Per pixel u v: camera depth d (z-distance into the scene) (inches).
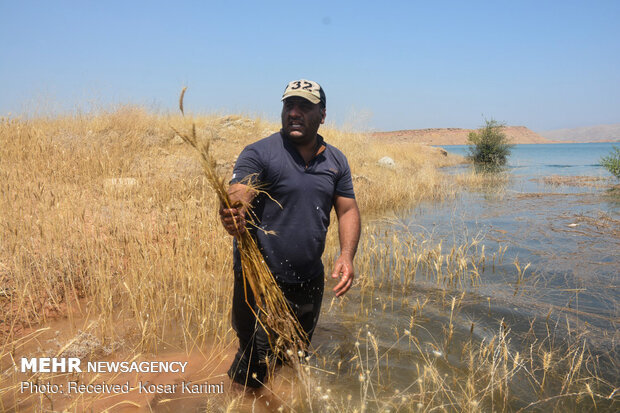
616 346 128.1
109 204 216.4
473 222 307.1
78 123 382.3
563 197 428.5
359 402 103.3
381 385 110.7
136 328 140.6
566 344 130.0
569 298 166.2
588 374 114.0
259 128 514.0
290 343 98.2
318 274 101.5
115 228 191.6
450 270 193.6
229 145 420.2
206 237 194.9
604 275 191.2
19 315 141.7
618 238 255.1
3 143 290.2
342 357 125.3
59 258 162.7
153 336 131.0
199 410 98.8
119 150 329.1
